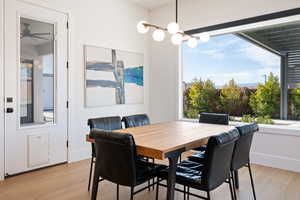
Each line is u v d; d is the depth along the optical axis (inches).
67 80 135.6
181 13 168.6
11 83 111.9
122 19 166.6
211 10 153.4
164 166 84.8
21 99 116.3
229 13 145.7
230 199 92.9
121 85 166.9
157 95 186.5
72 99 138.1
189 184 71.1
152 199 92.9
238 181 106.0
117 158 69.4
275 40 141.3
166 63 179.9
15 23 112.5
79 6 140.1
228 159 74.2
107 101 157.4
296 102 134.5
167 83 179.8
